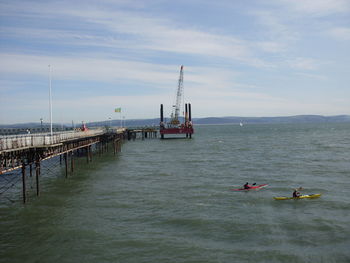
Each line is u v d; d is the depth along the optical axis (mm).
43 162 70000
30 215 30984
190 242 24625
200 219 29656
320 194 38312
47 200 36438
